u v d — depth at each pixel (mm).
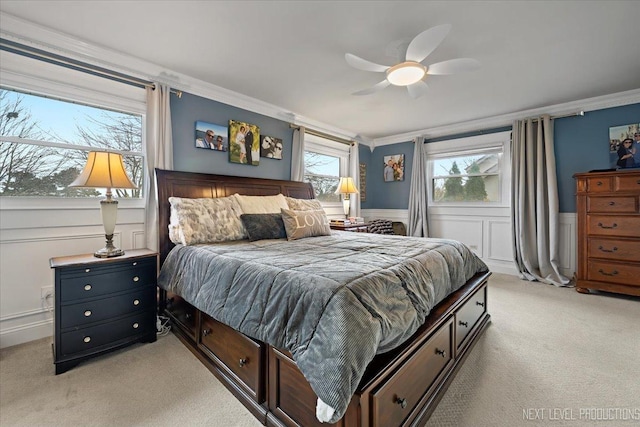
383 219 5367
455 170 4656
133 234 2605
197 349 1898
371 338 1069
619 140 3354
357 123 4449
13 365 1787
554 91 3223
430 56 2465
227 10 1887
